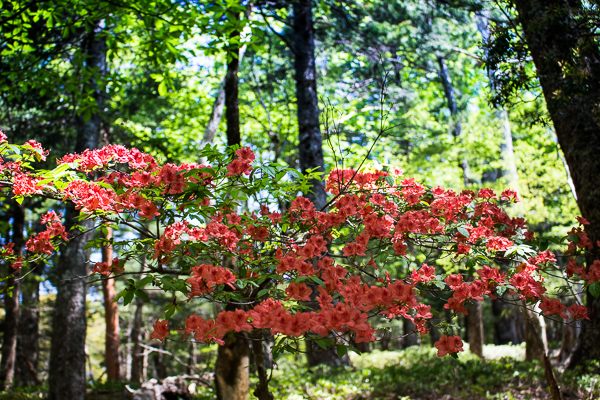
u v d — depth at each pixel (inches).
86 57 274.1
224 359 217.8
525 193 469.7
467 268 125.5
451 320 121.0
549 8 194.5
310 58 408.2
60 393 319.9
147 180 105.3
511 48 209.0
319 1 438.6
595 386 232.8
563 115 214.8
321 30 490.6
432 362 378.0
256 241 129.0
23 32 240.4
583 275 120.6
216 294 100.6
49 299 698.2
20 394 400.2
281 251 127.8
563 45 196.1
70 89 267.7
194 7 220.4
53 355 325.1
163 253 102.7
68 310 328.2
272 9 415.2
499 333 729.0
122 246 110.7
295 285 95.7
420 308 106.2
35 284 557.0
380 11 498.9
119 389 398.0
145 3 217.9
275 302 97.4
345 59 612.1
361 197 134.7
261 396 137.3
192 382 358.0
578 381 241.8
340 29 479.5
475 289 108.2
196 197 106.3
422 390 288.0
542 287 111.2
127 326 874.1
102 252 464.4
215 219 127.6
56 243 120.5
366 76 537.3
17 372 593.9
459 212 144.7
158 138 553.3
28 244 117.9
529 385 274.1
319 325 84.9
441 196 144.1
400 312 98.1
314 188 365.7
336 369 377.4
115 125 522.9
